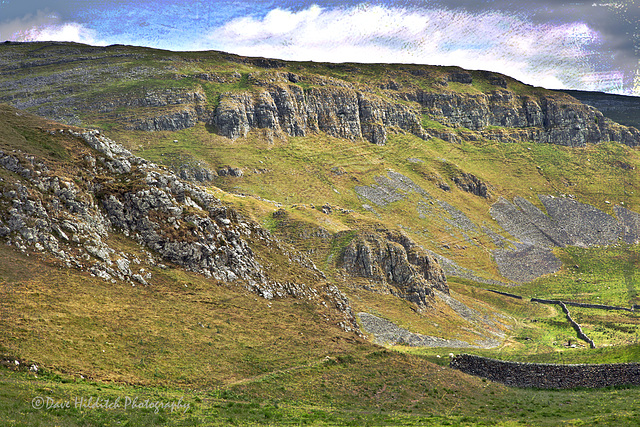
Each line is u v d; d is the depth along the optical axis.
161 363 57.66
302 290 93.19
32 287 60.03
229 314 74.75
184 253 80.81
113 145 90.69
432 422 51.00
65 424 37.00
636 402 55.09
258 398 55.38
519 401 60.88
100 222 76.88
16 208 67.44
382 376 67.62
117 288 68.75
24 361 47.66
